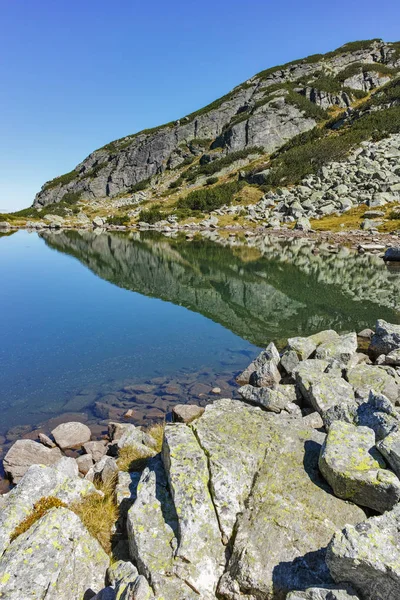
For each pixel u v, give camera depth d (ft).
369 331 58.44
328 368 39.78
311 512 18.53
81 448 33.37
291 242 175.32
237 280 108.47
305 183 276.62
